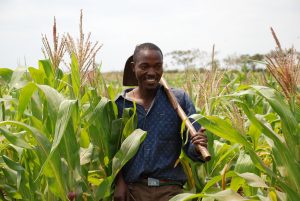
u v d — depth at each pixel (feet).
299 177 9.70
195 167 13.92
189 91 18.75
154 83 12.49
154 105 12.98
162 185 12.64
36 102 12.71
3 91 17.74
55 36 13.53
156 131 12.83
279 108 9.83
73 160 11.66
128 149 11.89
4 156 11.81
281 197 10.14
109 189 12.33
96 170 13.50
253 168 12.26
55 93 11.73
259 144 15.61
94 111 12.59
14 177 12.51
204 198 11.69
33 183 12.12
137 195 12.72
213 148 14.76
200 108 16.90
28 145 11.36
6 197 13.15
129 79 14.43
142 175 12.70
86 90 14.96
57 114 11.40
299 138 9.80
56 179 11.26
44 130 12.20
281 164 10.18
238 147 14.23
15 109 14.76
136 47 12.79
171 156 12.85
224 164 14.85
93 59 13.00
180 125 12.97
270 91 10.06
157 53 12.40
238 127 13.05
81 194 11.55
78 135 12.37
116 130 13.21
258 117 11.34
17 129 14.14
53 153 11.19
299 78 10.50
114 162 11.97
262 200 10.15
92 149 12.87
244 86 10.62
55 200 12.04
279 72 9.84
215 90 15.96
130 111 13.41
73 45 12.98
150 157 12.63
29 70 13.70
